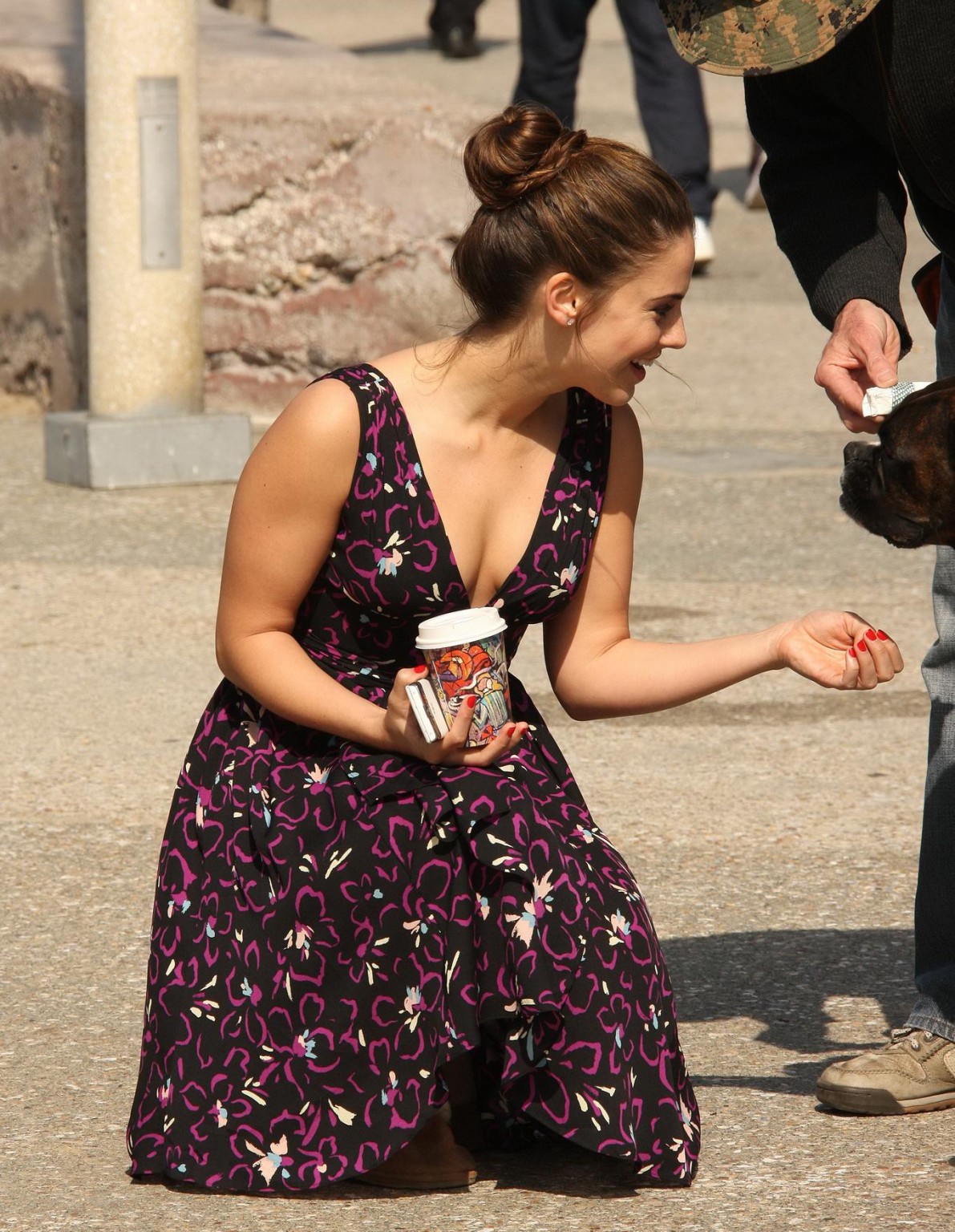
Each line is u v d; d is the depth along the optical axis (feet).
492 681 30.60
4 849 47.93
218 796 32.37
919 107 31.91
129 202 85.81
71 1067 36.60
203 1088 31.53
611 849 32.60
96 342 87.45
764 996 39.93
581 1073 30.71
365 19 260.42
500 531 32.45
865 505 34.91
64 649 64.54
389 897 30.94
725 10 32.94
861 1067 34.65
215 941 31.83
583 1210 30.94
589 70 217.15
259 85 104.73
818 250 34.86
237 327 100.94
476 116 100.48
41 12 116.16
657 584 71.77
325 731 31.78
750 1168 32.45
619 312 30.86
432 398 31.96
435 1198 31.48
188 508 83.10
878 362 33.50
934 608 36.09
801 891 45.60
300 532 31.55
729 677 32.53
